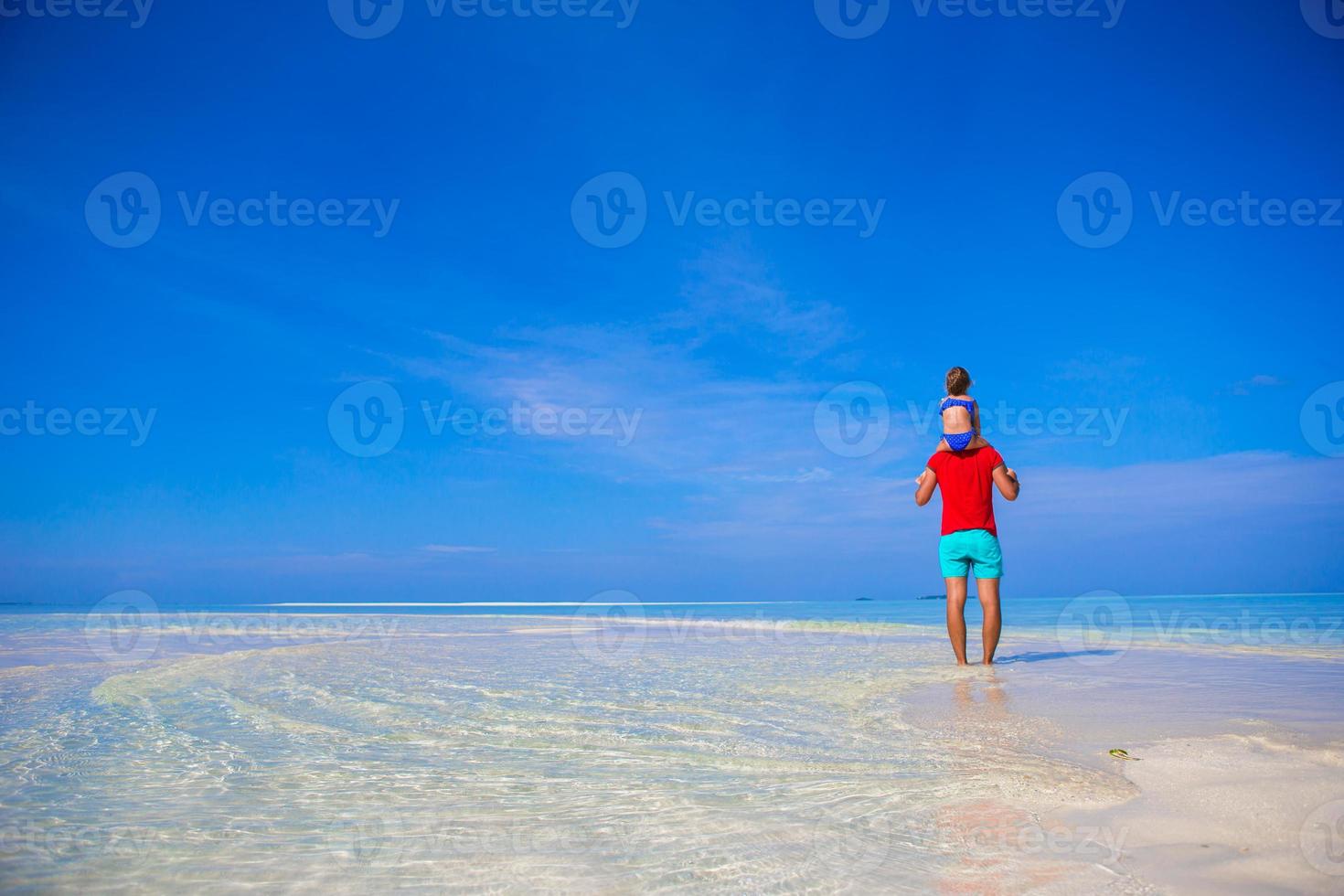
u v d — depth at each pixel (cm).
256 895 162
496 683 468
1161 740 290
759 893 160
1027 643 725
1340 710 351
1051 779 239
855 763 266
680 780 247
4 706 393
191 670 525
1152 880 163
